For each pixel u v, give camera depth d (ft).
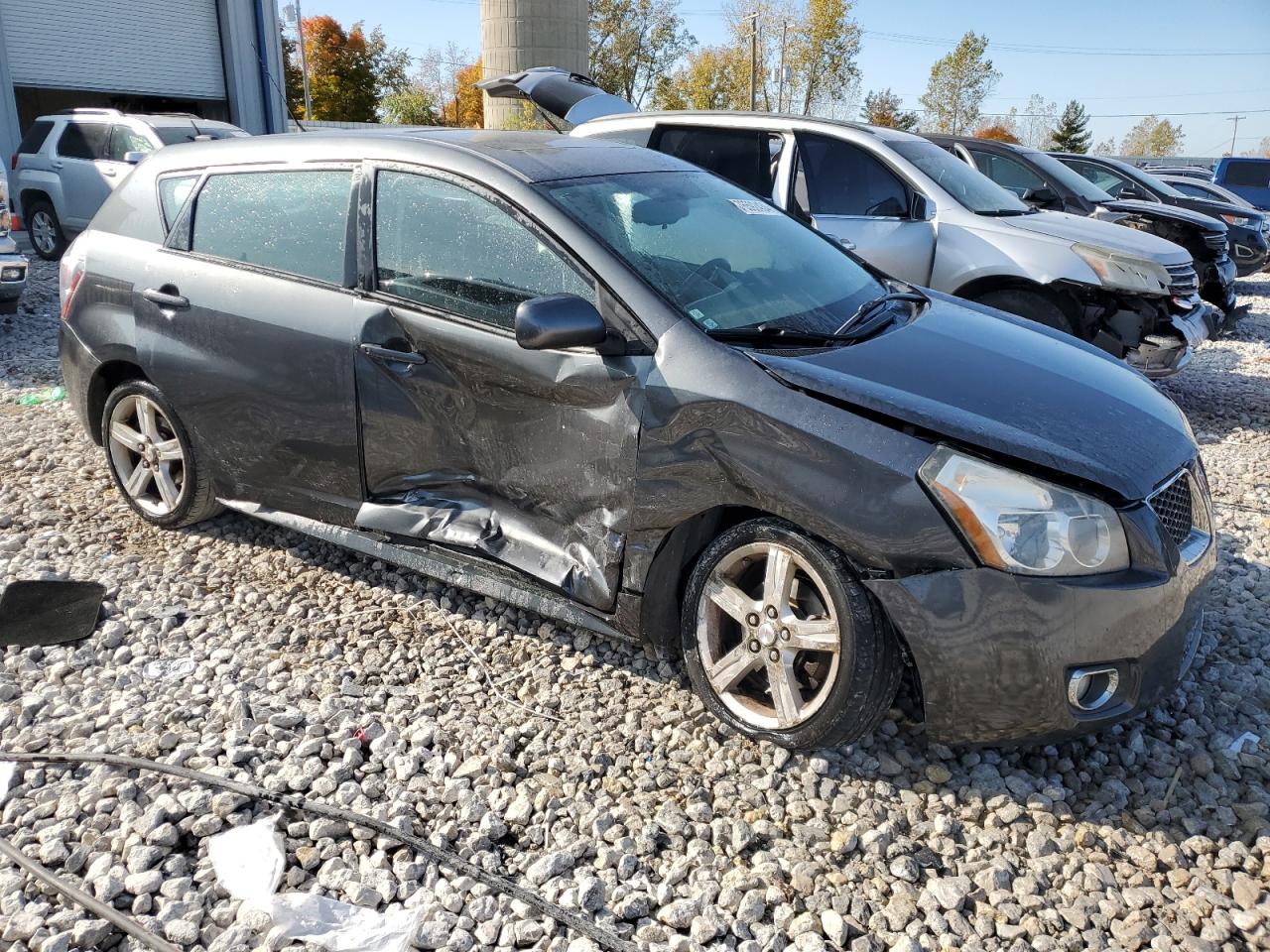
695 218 11.97
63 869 8.23
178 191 13.91
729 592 9.86
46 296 34.47
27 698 10.49
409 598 13.01
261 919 7.65
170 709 10.37
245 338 12.69
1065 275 21.53
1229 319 34.53
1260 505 17.40
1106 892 8.22
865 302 11.91
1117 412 9.94
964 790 9.41
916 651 8.80
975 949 7.65
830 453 8.98
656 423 9.80
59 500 16.05
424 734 9.97
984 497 8.61
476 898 8.00
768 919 7.95
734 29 200.54
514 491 11.03
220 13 70.59
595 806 9.11
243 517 15.38
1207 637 12.38
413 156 11.80
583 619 10.70
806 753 9.80
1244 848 8.68
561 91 29.14
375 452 11.98
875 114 230.07
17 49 57.11
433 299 11.34
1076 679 8.64
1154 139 357.61
